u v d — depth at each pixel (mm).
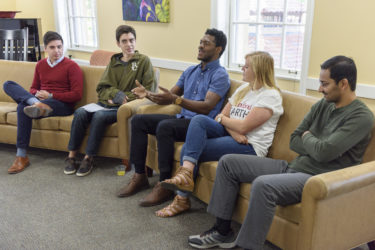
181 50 4109
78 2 5375
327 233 1606
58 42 3125
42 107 2898
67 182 2770
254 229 1677
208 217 2295
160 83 4461
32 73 3490
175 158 2340
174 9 4055
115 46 4891
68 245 2021
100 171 2965
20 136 2965
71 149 2904
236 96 2268
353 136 1631
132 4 4438
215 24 3682
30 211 2367
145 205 2414
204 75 2521
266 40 3480
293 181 1692
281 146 2102
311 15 2836
